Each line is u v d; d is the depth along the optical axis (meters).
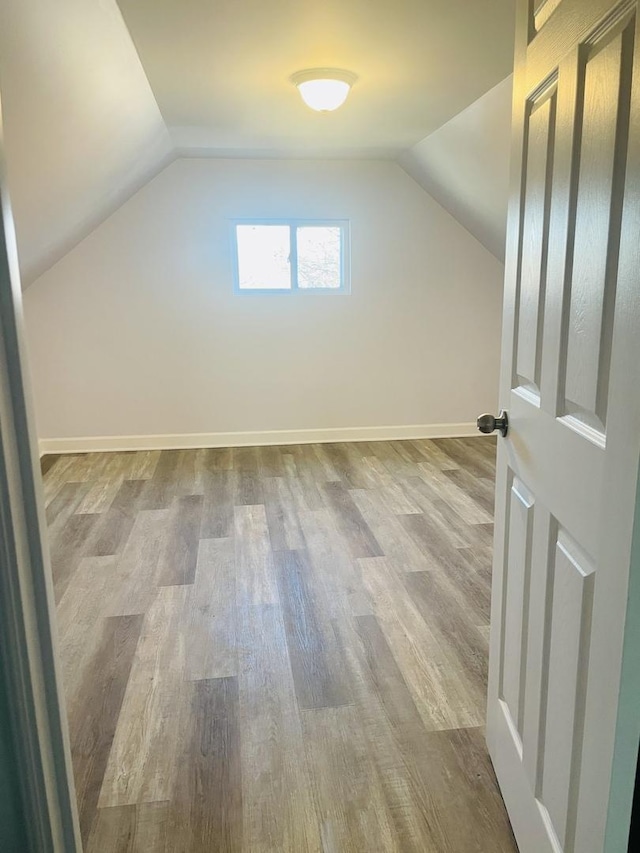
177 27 2.06
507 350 1.45
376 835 1.47
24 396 0.90
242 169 4.39
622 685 0.86
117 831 1.48
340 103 2.72
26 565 0.93
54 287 4.38
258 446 4.80
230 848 1.44
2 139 0.85
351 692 1.96
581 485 1.01
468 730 1.79
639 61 0.78
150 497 3.72
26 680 0.94
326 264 4.68
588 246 0.97
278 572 2.77
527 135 1.27
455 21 2.03
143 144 3.39
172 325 4.55
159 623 2.37
